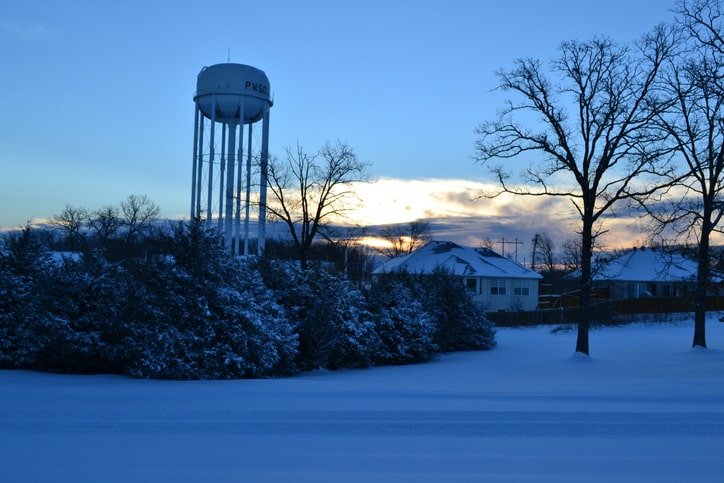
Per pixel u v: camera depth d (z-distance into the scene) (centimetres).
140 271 2266
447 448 1045
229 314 2245
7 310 2488
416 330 3234
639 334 4512
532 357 3394
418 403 1539
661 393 1817
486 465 941
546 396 1722
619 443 1091
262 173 4072
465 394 1758
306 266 3991
